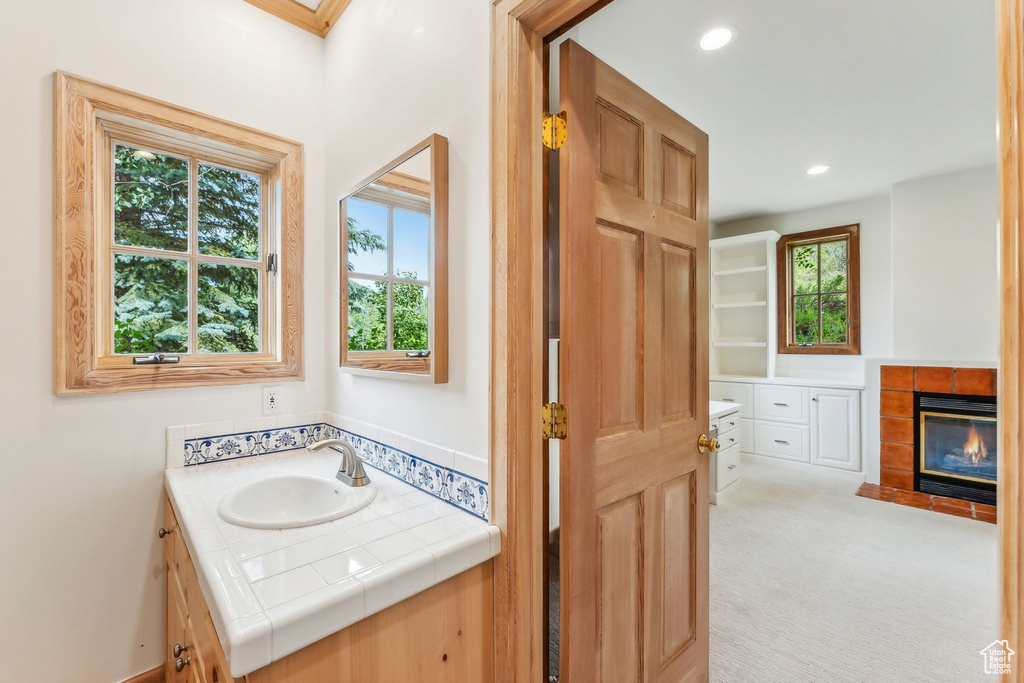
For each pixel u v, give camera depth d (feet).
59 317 4.65
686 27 6.23
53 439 4.66
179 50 5.44
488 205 3.78
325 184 6.61
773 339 15.08
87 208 4.81
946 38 6.41
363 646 2.92
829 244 14.61
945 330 11.70
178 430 5.41
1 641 4.39
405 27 4.84
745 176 11.84
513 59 3.53
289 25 6.34
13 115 4.44
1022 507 1.57
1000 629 1.62
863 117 8.70
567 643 3.54
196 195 5.85
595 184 3.77
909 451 12.10
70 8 4.75
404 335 4.64
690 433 4.97
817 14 5.96
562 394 3.58
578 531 3.61
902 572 8.02
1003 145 1.63
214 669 2.93
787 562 8.40
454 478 4.12
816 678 5.49
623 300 4.11
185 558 4.00
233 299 6.13
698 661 5.07
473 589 3.56
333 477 5.02
